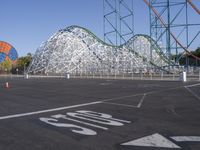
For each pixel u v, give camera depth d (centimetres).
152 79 4825
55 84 3938
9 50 13625
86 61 8338
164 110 1416
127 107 1546
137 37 8162
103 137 891
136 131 961
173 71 6397
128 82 4112
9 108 1609
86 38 8488
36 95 2361
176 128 994
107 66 7906
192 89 2617
